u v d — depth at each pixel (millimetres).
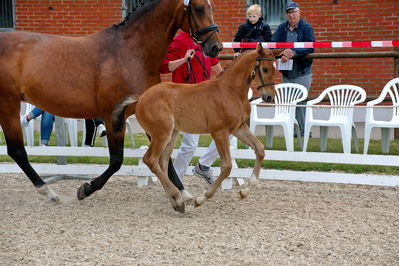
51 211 6016
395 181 6801
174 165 6688
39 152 7520
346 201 6410
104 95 6008
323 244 4852
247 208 6102
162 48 6125
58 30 12586
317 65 11938
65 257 4531
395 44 8547
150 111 5730
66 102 6078
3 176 7926
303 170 7883
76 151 7465
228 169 5738
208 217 5746
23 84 6094
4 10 12703
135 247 4777
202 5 5875
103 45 6066
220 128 5691
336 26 11758
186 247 4773
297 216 5762
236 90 5707
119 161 6129
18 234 5168
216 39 5910
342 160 6914
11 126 6227
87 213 5922
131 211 6000
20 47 6109
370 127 8188
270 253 4625
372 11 11555
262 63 5594
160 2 6027
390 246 4797
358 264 4375
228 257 4527
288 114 8664
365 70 11727
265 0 12180
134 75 6031
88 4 12477
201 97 5695
